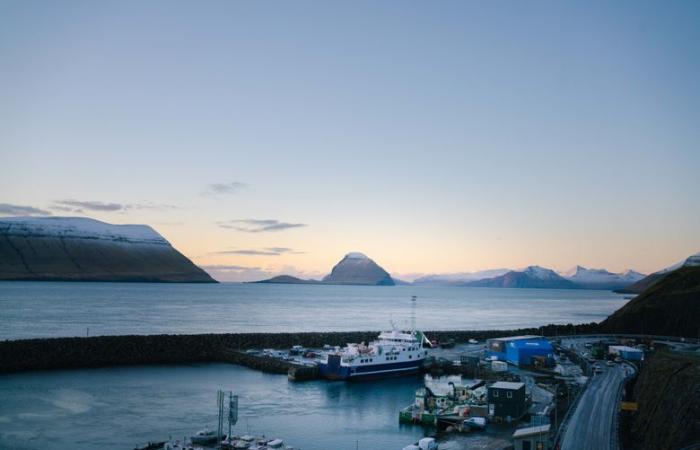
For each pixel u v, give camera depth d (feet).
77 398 327.26
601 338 597.11
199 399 334.03
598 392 303.48
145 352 472.85
